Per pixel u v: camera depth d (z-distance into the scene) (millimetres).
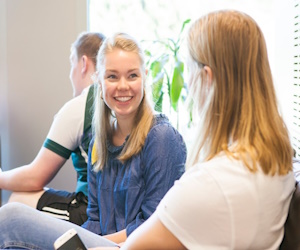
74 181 2918
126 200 1497
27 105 2898
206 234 937
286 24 2025
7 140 2947
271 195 956
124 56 1442
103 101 1559
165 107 2645
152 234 973
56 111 2881
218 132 1002
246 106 991
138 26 2820
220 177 927
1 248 1443
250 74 998
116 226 1542
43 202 1849
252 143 965
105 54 1471
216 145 997
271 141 968
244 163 937
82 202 1845
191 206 929
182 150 1510
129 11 2824
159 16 2779
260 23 2580
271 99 1013
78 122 1794
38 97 2883
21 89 2887
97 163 1574
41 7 2785
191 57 1063
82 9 2770
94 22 2861
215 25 1012
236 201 915
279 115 1032
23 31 2822
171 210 952
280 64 2117
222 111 1004
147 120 1502
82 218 1798
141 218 1470
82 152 1854
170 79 2629
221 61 1000
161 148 1449
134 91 1463
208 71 1021
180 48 2584
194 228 937
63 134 1814
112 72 1453
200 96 1061
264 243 978
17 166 2961
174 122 2580
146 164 1477
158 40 2730
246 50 995
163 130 1471
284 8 2057
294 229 1071
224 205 915
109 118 1573
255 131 978
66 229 1426
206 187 926
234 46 994
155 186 1451
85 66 1971
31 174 1868
